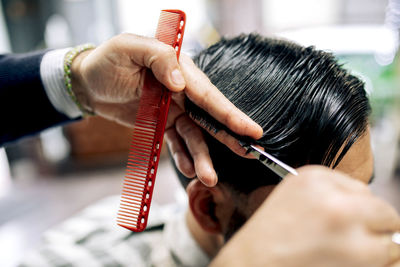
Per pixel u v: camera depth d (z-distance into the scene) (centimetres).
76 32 220
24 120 69
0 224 154
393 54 180
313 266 24
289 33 200
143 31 192
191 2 202
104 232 86
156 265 73
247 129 41
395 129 173
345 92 44
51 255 79
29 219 159
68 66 62
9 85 65
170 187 167
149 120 46
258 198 47
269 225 26
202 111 47
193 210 56
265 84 46
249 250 26
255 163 45
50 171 200
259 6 206
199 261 67
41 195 177
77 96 66
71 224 90
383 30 187
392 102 180
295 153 42
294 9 207
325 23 207
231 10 206
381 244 24
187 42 194
